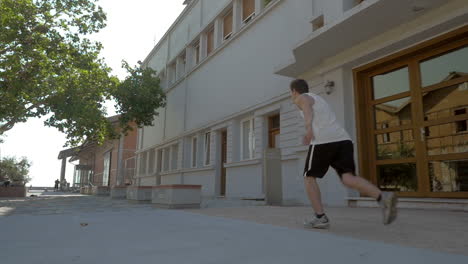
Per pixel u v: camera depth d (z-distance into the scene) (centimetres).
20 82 1395
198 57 1752
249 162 1120
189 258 214
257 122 1125
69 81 1547
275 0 1058
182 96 1814
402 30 618
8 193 1673
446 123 583
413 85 643
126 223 419
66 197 1631
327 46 714
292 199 877
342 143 317
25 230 359
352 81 762
